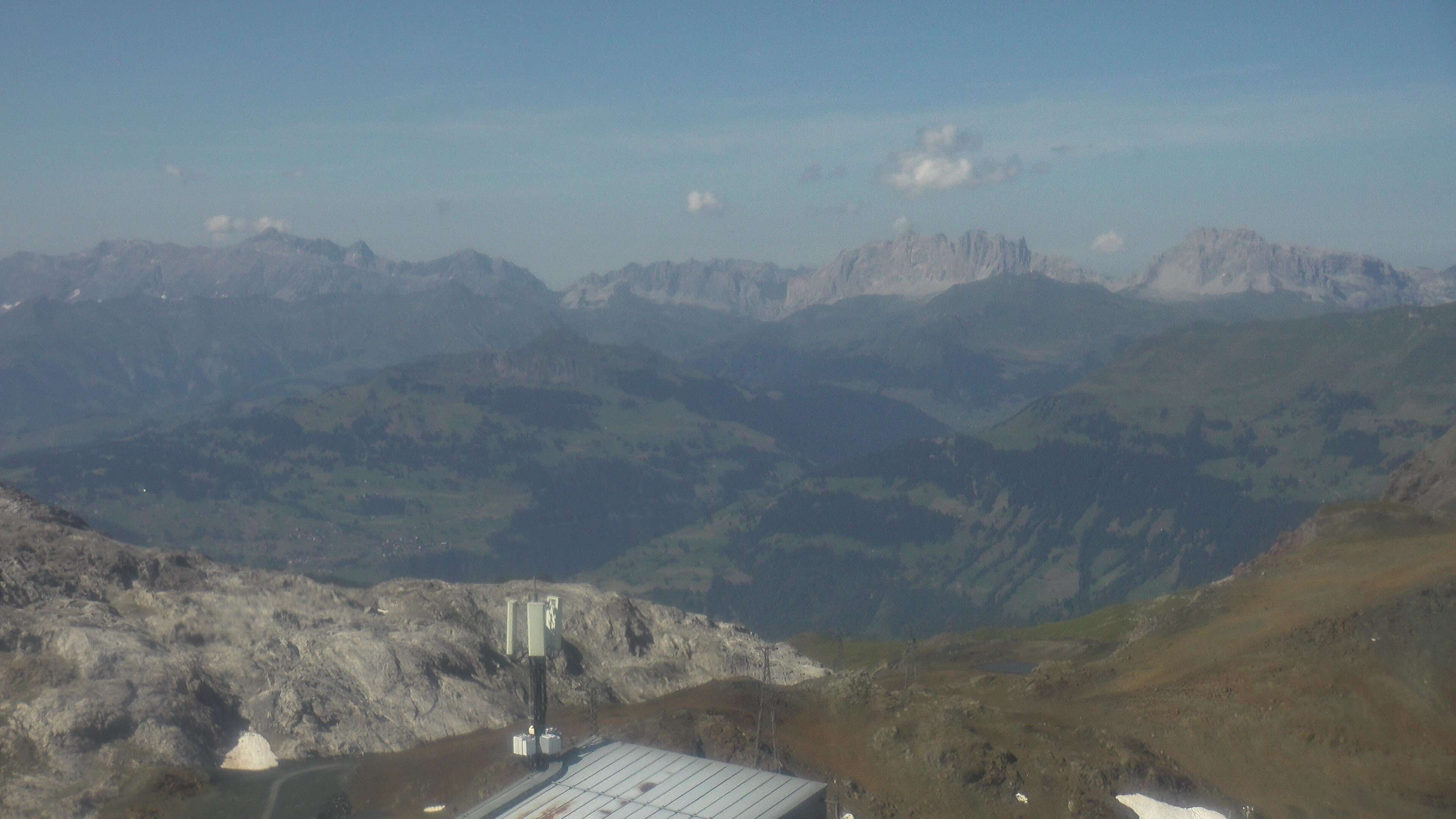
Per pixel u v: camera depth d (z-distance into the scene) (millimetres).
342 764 87500
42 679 86188
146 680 88375
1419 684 97125
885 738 92375
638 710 102250
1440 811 86000
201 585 112438
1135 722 100625
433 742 95000
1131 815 82625
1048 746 90375
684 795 57938
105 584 107000
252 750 88062
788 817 55844
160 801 76312
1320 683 100000
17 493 127125
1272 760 92562
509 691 108125
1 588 99000
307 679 96312
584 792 58812
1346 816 85938
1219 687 104250
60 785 77312
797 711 100562
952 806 83750
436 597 123750
